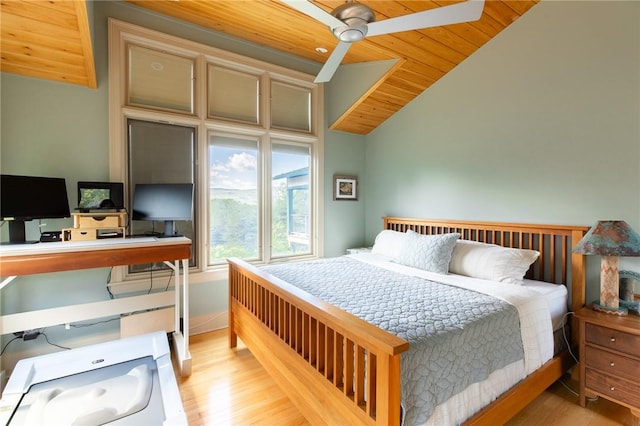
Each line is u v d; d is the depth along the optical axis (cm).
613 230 190
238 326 260
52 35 201
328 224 404
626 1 210
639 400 168
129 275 276
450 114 322
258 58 340
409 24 168
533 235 260
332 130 405
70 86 248
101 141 260
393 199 393
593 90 226
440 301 181
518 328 173
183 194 266
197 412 187
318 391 153
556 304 213
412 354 124
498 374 157
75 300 252
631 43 209
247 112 342
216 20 290
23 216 214
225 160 330
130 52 277
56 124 244
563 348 215
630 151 210
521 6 254
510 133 274
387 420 113
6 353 230
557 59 243
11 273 177
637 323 176
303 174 389
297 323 173
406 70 315
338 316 139
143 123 284
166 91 295
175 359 252
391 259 304
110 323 266
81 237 229
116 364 203
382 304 176
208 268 317
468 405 140
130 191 278
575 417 182
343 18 162
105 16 260
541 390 183
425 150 350
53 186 229
